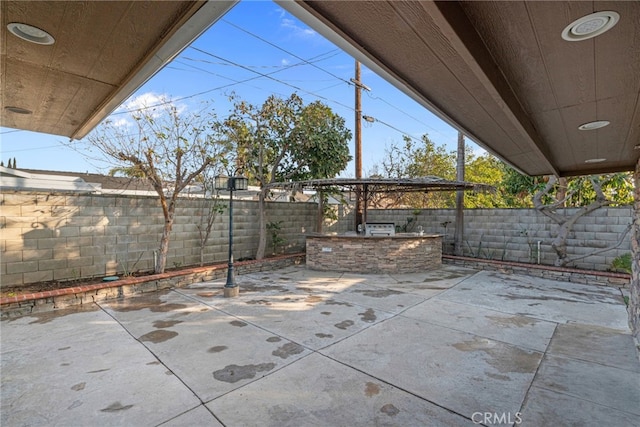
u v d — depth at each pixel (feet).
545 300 18.57
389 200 47.06
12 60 6.95
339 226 38.27
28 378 9.79
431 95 7.58
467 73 6.46
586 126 10.03
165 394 8.96
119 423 7.74
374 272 26.63
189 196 27.27
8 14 5.31
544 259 26.81
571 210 25.29
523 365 10.71
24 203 17.81
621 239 22.56
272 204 31.81
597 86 7.12
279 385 9.45
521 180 33.76
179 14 5.44
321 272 27.12
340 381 9.68
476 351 11.78
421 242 27.45
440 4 4.20
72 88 8.36
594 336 13.20
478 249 30.45
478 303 17.97
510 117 8.06
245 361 10.94
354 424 7.74
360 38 5.35
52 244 18.75
